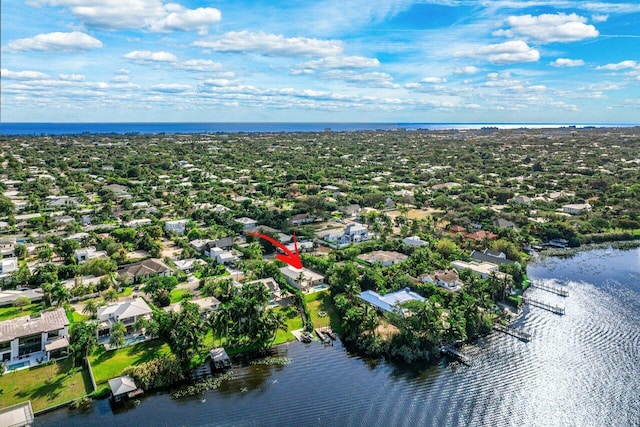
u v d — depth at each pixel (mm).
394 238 180625
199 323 95812
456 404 84250
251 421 79188
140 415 79938
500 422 79688
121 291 126438
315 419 79938
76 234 172625
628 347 104125
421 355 99125
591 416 81250
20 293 118438
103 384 85750
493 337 108312
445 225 198875
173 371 89375
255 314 100500
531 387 89125
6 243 158375
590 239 188000
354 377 92250
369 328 103062
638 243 187625
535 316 119375
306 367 95625
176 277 134000
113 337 95500
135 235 170375
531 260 165625
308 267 146500
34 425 76375
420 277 134125
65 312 106812
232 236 179000
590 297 131625
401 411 82125
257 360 98000
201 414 80625
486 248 165000
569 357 99875
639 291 136500
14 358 92125
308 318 114875
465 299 111125
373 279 127625
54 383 85812
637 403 84562
